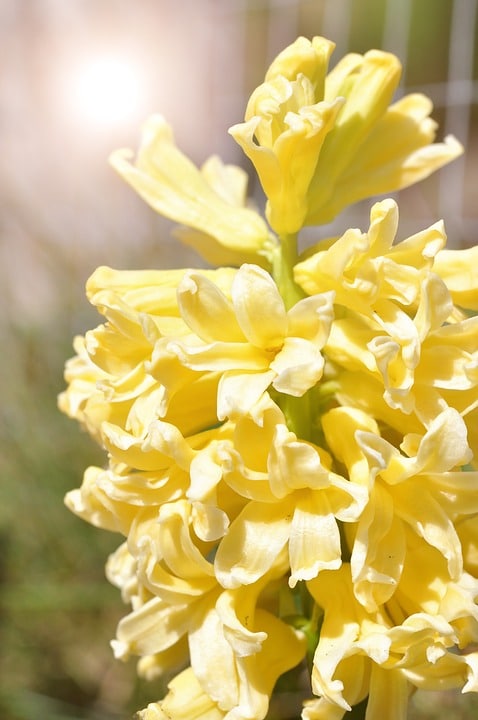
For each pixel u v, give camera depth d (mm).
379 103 359
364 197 369
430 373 325
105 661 572
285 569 344
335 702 316
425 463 317
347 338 331
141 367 335
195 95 785
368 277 319
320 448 339
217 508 320
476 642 328
